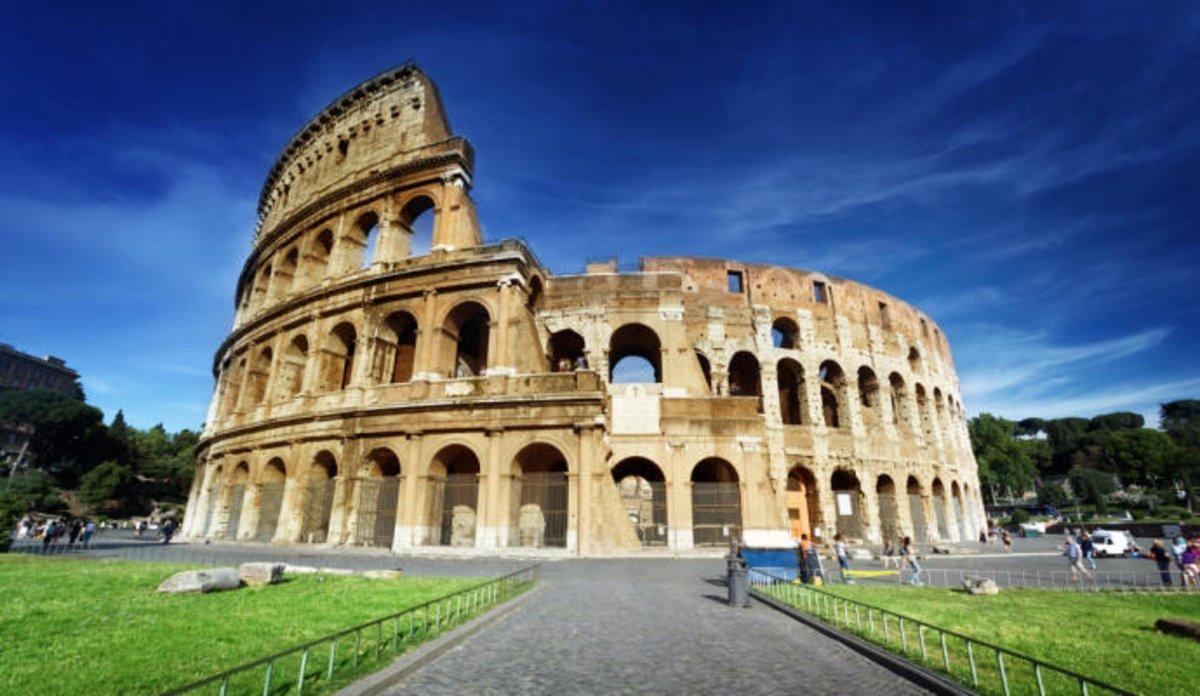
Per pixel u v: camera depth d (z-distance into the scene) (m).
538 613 17.27
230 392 55.25
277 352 49.28
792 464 49.38
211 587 18.88
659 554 35.72
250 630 13.69
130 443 125.94
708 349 52.03
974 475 71.19
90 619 14.48
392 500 39.25
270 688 9.58
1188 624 15.79
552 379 37.72
